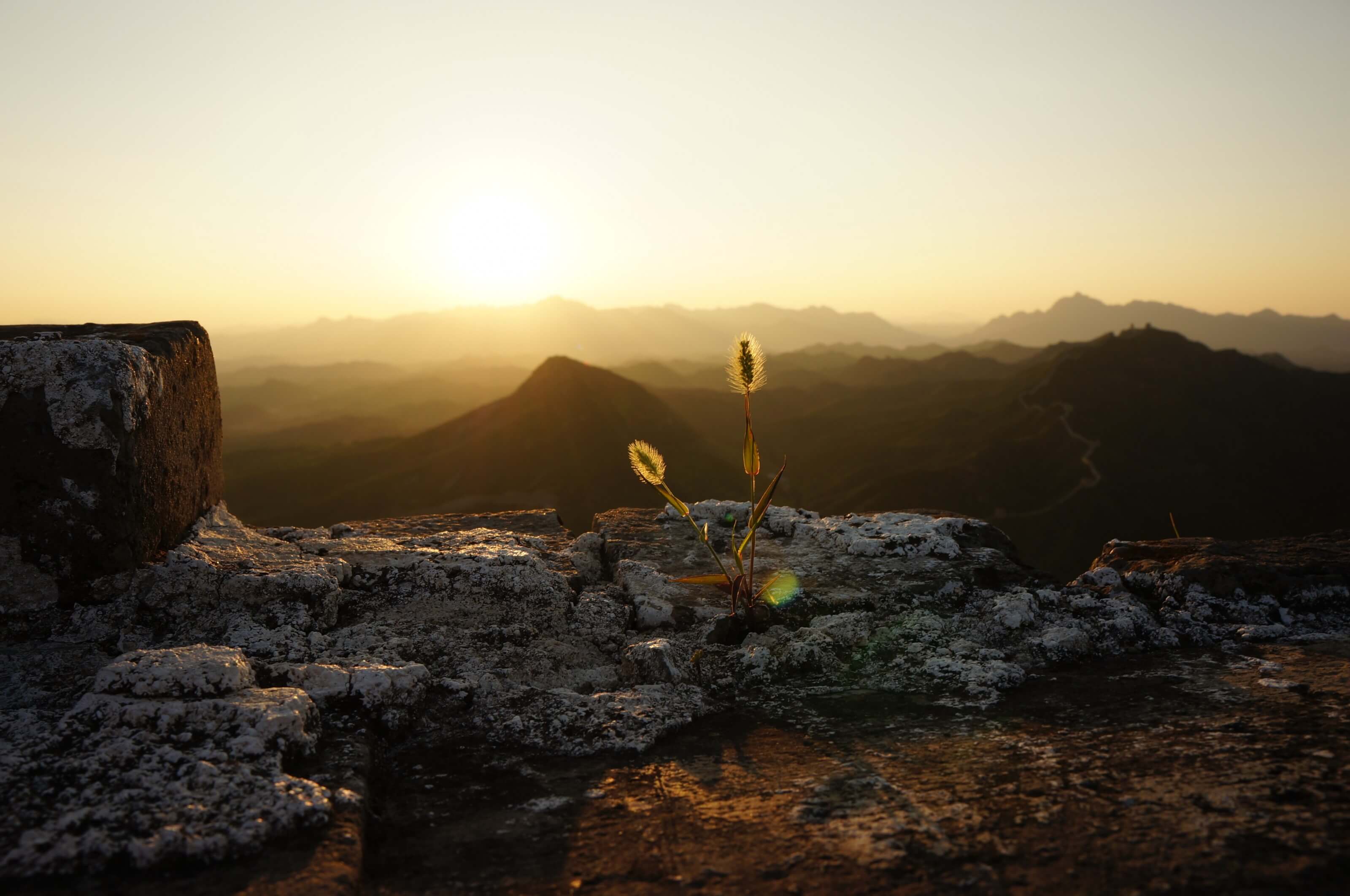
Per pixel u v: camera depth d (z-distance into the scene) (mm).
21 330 3996
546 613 3820
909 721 2848
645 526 5508
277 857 1848
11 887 1717
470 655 3387
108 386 3334
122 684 2527
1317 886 1673
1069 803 2129
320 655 3201
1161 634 3574
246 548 4070
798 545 5094
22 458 3283
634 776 2473
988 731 2699
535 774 2514
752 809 2209
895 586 4281
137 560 3504
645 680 3297
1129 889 1708
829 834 2037
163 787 2061
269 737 2324
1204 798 2098
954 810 2125
